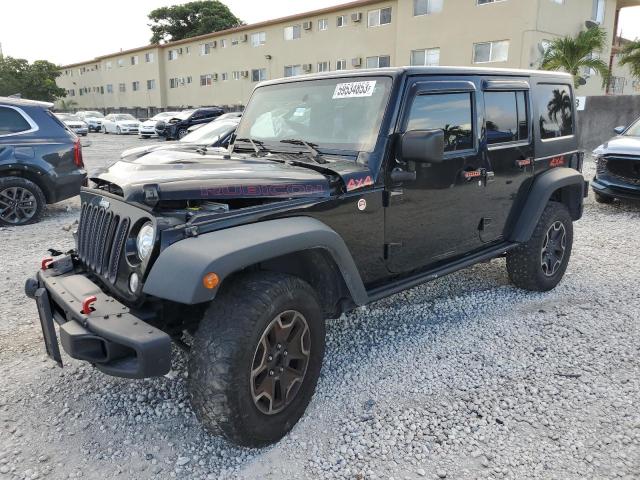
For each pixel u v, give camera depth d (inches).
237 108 1434.5
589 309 183.3
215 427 100.2
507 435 114.8
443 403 126.6
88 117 1537.9
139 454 108.1
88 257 122.9
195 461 106.3
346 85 141.0
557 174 189.6
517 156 174.4
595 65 799.7
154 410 122.7
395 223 136.6
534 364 145.0
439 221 149.6
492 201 167.6
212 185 106.7
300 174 120.1
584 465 105.4
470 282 211.2
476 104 155.7
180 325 115.6
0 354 149.0
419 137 120.3
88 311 102.0
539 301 191.2
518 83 173.3
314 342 115.1
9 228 301.6
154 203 101.0
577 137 210.1
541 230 186.5
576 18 900.0
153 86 1882.4
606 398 128.6
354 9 1124.5
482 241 170.1
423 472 103.3
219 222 102.8
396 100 131.3
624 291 201.2
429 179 142.8
